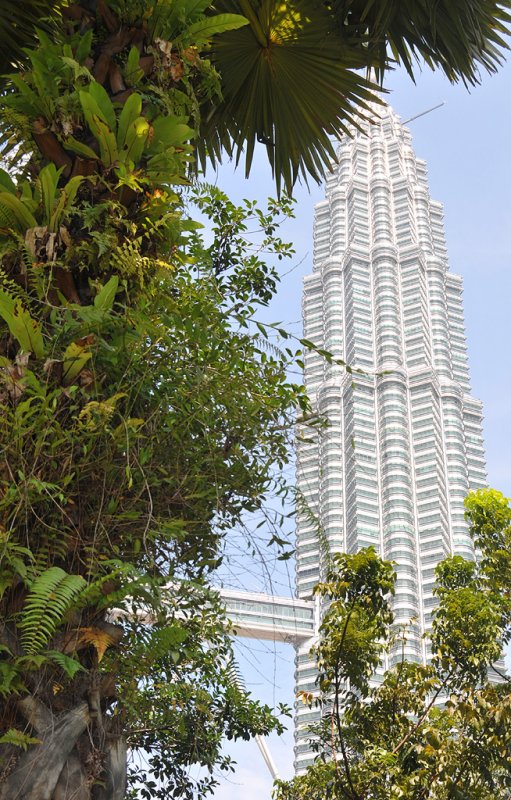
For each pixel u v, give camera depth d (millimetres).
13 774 2332
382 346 122438
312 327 133250
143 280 3215
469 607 8758
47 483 2621
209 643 3666
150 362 3184
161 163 3307
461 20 5109
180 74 3615
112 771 2559
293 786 8773
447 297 143625
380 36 5113
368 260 135375
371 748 8320
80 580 2488
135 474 2963
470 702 8055
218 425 3426
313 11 4984
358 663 8461
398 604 95188
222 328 3500
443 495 110812
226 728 6066
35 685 2461
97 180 3146
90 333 2885
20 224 3061
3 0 4332
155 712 4004
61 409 2721
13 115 3270
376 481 108438
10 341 2883
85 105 3074
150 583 2783
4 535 2455
